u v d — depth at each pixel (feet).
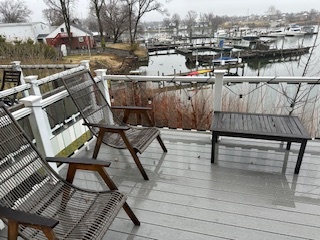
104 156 8.77
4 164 4.89
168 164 8.09
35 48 38.37
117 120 8.91
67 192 5.33
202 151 8.75
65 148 8.91
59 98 7.43
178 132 10.20
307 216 5.74
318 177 7.11
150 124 8.64
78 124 9.45
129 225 5.70
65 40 87.56
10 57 31.30
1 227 5.75
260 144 8.98
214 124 7.64
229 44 100.73
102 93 9.84
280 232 5.34
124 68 66.59
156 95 12.23
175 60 90.33
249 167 7.72
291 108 10.19
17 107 7.13
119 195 5.16
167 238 5.32
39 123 6.47
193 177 7.37
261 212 5.92
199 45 106.63
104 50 81.76
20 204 4.79
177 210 6.10
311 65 19.24
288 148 8.52
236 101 11.12
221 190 6.75
